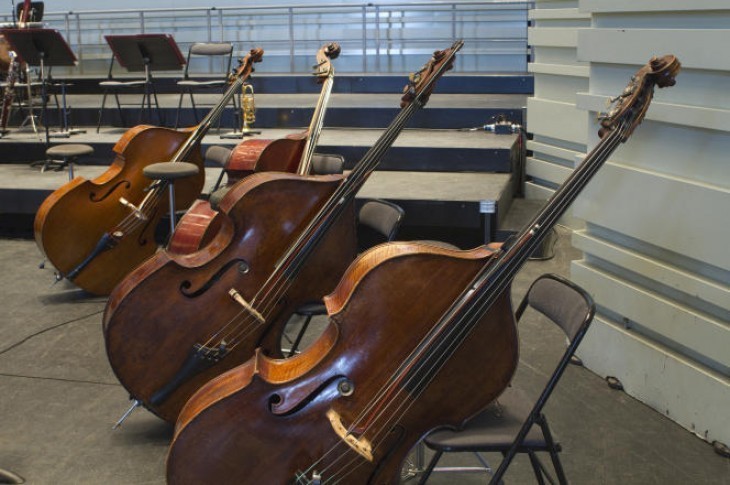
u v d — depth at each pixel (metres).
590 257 3.47
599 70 3.29
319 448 2.11
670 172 2.99
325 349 2.14
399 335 2.12
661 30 2.89
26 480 2.73
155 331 2.86
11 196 5.57
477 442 2.12
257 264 2.86
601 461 2.78
